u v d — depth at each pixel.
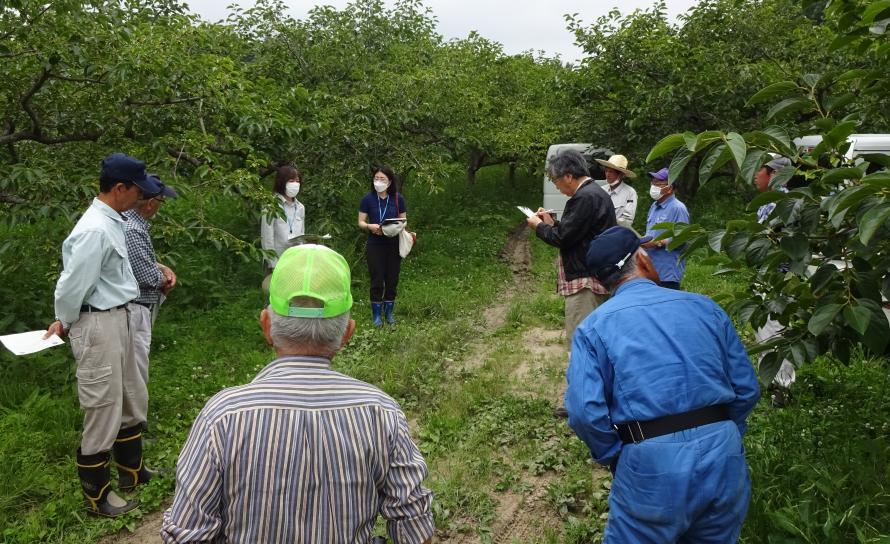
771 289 3.27
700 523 2.32
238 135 7.40
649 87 13.20
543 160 15.14
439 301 8.40
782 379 4.58
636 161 13.87
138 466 3.94
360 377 5.79
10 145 6.72
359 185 10.77
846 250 2.83
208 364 6.02
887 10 2.92
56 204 5.46
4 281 6.76
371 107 10.93
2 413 4.70
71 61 6.02
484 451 4.42
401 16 13.59
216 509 1.58
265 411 1.60
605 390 2.36
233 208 10.22
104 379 3.54
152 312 4.30
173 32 7.28
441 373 5.99
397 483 1.71
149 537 3.57
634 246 2.59
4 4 5.41
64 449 4.29
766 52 13.07
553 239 4.57
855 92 3.27
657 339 2.33
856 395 4.65
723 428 2.30
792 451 3.65
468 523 3.62
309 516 1.58
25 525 3.50
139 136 7.26
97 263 3.42
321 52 11.88
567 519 3.64
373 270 7.40
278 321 1.72
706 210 13.80
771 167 4.07
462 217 14.98
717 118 12.65
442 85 12.18
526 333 7.37
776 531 3.05
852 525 2.96
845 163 2.73
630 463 2.30
